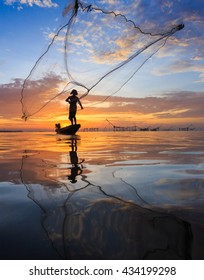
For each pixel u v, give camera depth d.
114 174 4.14
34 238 1.91
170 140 14.55
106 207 2.52
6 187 3.35
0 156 6.61
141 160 5.78
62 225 2.12
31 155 6.83
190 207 2.50
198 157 6.27
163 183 3.50
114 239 1.87
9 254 1.71
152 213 2.35
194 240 1.84
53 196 2.91
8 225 2.13
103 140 14.37
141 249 1.75
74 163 5.36
